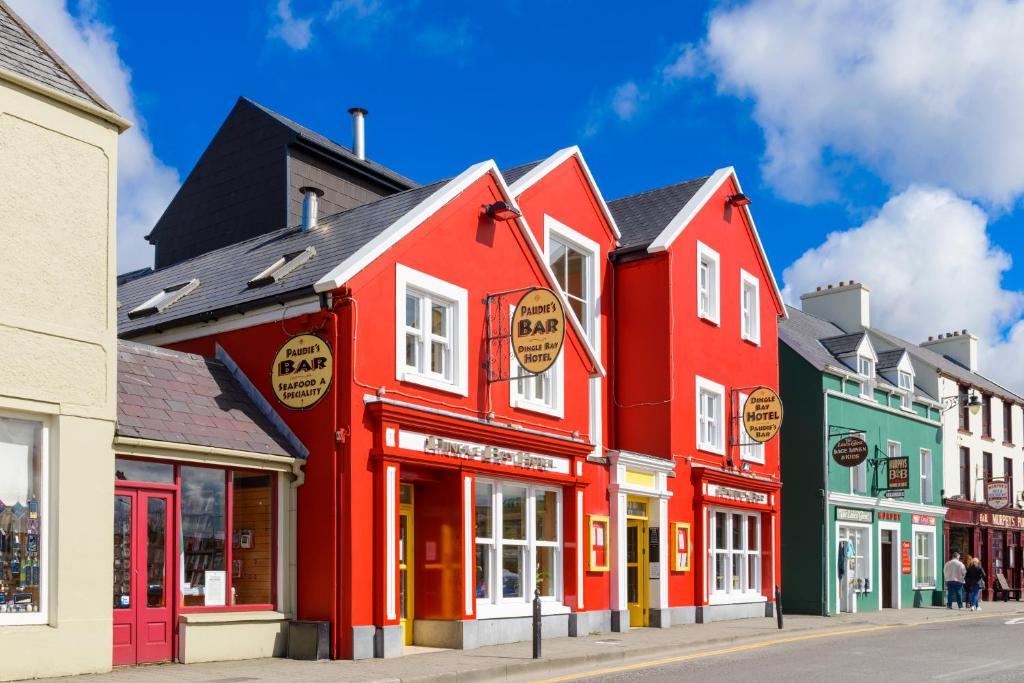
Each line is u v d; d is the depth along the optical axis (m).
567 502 18.52
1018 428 43.59
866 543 30.72
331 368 14.25
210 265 19.50
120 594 12.51
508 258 17.88
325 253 16.42
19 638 11.10
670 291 21.98
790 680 12.62
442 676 12.38
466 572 15.78
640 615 20.83
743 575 24.67
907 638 19.55
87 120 12.64
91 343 12.34
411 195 17.77
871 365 32.22
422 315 15.98
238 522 14.14
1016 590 40.81
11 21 12.69
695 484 22.50
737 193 25.62
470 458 16.08
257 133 25.23
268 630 14.01
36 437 11.81
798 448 28.70
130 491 12.80
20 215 11.79
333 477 14.29
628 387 22.16
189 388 14.45
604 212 22.05
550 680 12.59
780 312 27.58
